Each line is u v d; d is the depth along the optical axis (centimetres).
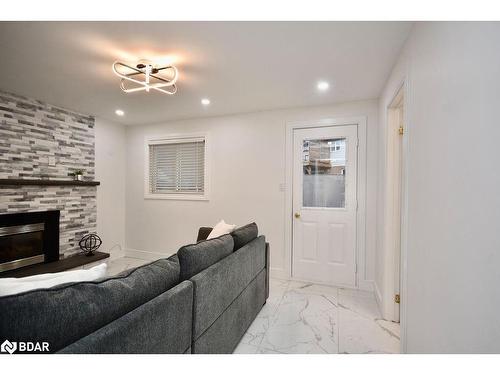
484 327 82
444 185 114
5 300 74
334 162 327
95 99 321
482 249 84
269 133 358
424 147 140
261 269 254
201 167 404
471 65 92
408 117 169
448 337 108
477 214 87
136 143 446
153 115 391
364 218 309
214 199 391
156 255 433
